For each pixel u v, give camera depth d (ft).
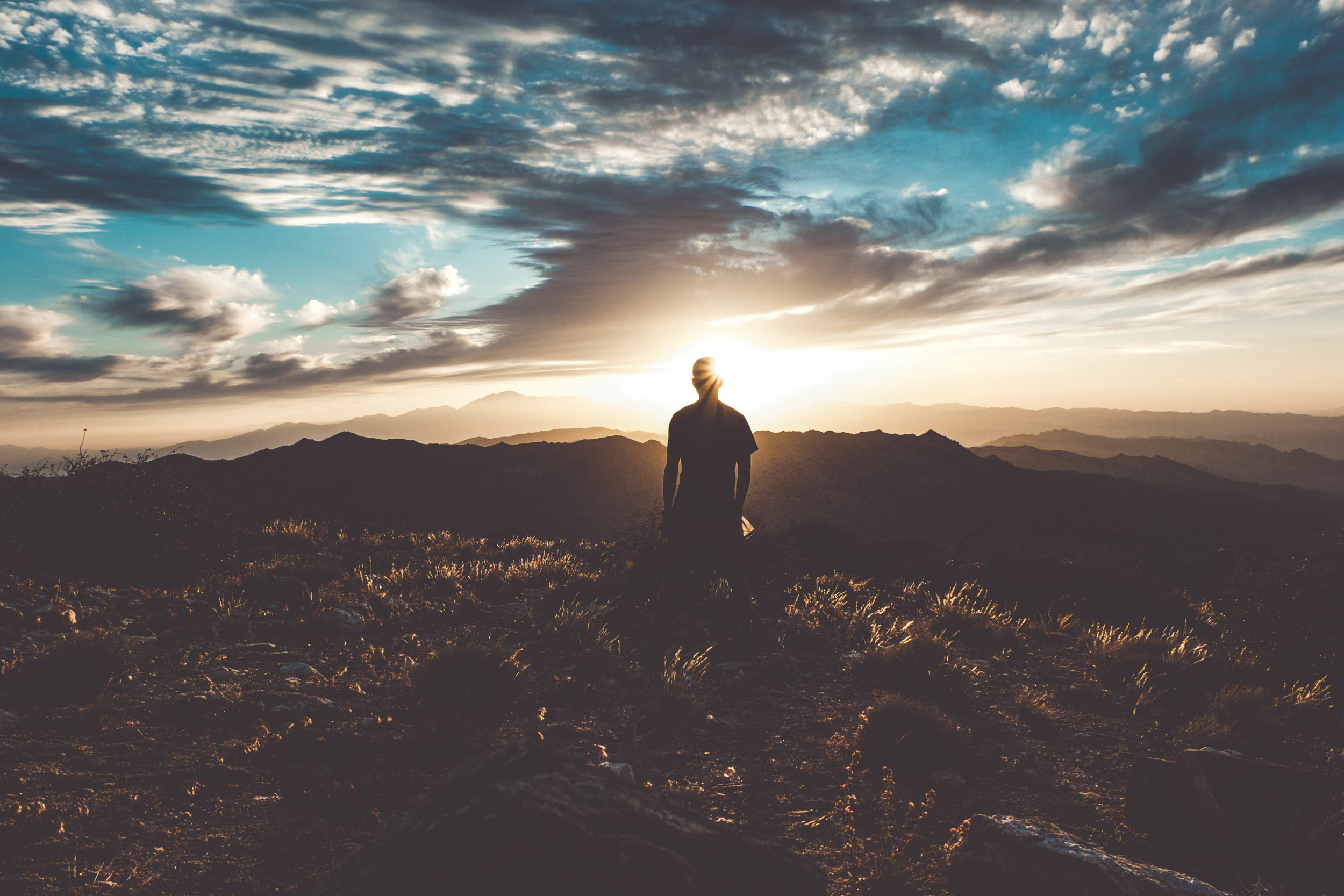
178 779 9.98
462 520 414.62
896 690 17.58
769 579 31.48
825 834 10.25
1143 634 25.05
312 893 5.84
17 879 7.22
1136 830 10.87
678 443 19.67
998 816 9.34
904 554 55.31
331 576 26.50
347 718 13.21
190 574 23.99
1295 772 10.78
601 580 27.89
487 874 5.34
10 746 10.31
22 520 22.86
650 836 5.94
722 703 16.34
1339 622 20.48
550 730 13.15
